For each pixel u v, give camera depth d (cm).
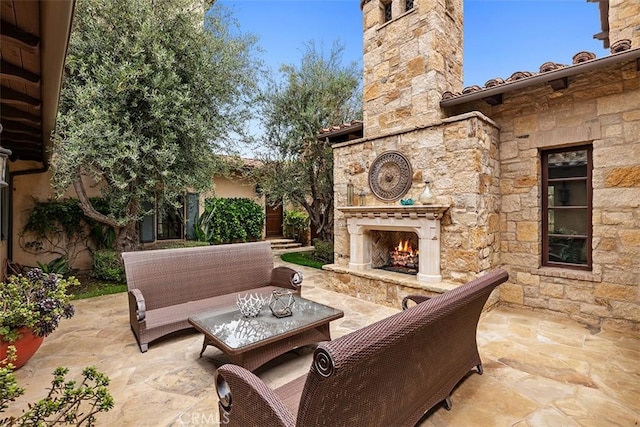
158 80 536
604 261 388
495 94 426
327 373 112
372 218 506
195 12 619
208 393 251
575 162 425
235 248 452
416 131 470
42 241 664
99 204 685
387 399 164
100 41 530
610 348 330
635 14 452
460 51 540
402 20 513
